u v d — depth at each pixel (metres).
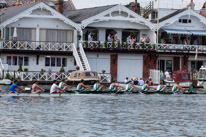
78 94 196.00
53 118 132.88
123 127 122.50
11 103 162.00
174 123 130.00
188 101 185.25
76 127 121.06
